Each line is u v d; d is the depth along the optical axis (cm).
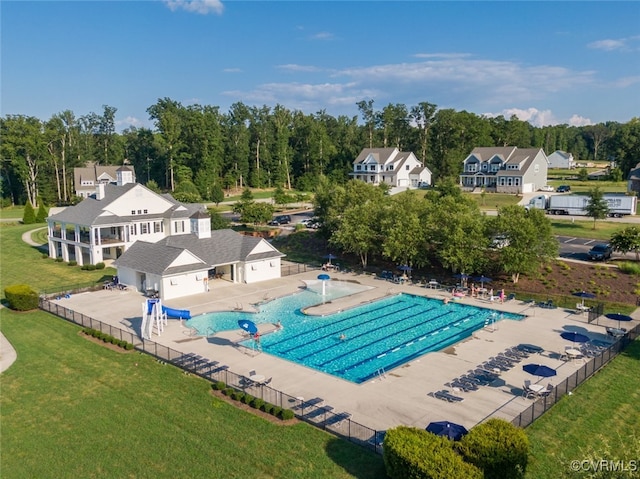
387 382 2875
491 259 5069
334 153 15375
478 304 4431
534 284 4875
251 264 5234
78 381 2912
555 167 18462
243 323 3403
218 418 2477
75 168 13375
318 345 3578
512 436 1956
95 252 5894
